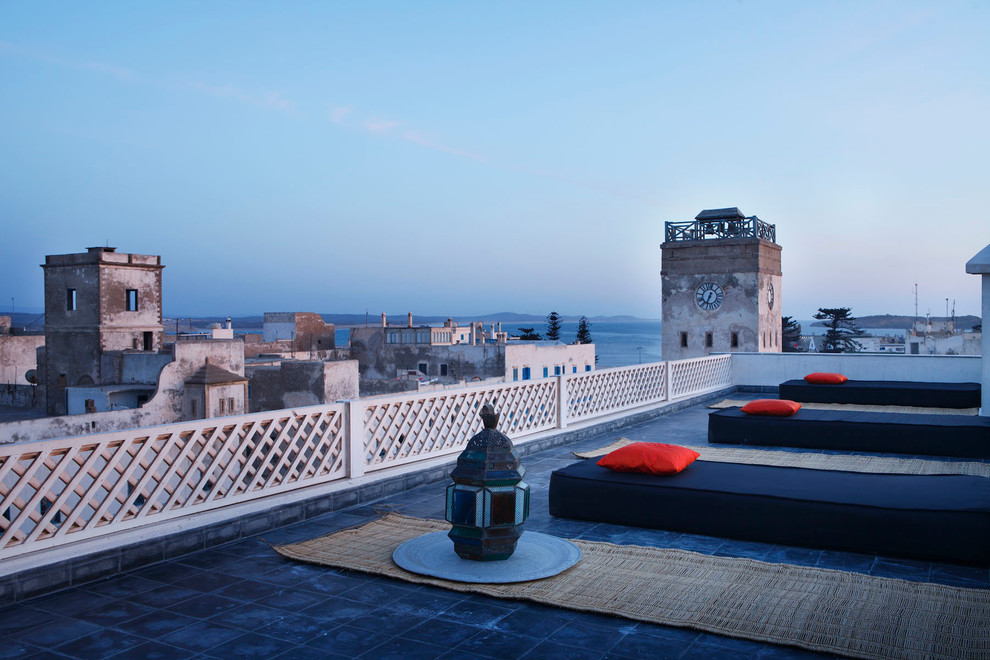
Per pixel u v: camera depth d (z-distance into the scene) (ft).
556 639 12.35
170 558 16.76
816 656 11.64
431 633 12.63
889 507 16.31
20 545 14.58
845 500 16.97
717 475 19.88
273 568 16.11
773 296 98.94
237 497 18.80
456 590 14.53
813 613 13.09
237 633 12.66
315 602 14.10
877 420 30.99
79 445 15.47
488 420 16.08
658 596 14.01
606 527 19.12
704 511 18.17
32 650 11.97
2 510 14.25
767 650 11.87
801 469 20.58
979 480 18.84
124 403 100.12
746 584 14.60
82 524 15.92
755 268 90.48
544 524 19.45
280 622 13.14
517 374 148.15
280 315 207.82
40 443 14.79
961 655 11.39
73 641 12.33
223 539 17.92
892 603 13.52
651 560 16.11
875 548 16.44
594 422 35.42
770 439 31.91
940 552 15.89
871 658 11.37
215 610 13.71
